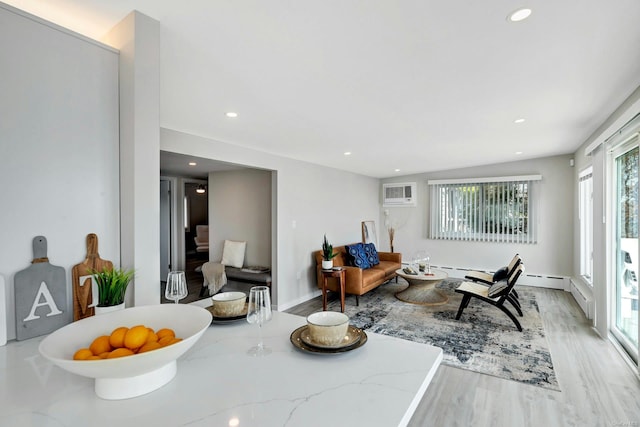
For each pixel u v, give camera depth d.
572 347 3.06
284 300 4.45
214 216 5.54
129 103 1.42
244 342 1.17
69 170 1.30
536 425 1.97
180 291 1.38
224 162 3.75
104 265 1.38
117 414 0.74
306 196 4.96
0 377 0.91
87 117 1.36
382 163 5.36
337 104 2.51
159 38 1.47
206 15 1.42
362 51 1.74
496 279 4.25
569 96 2.50
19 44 1.18
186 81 2.06
